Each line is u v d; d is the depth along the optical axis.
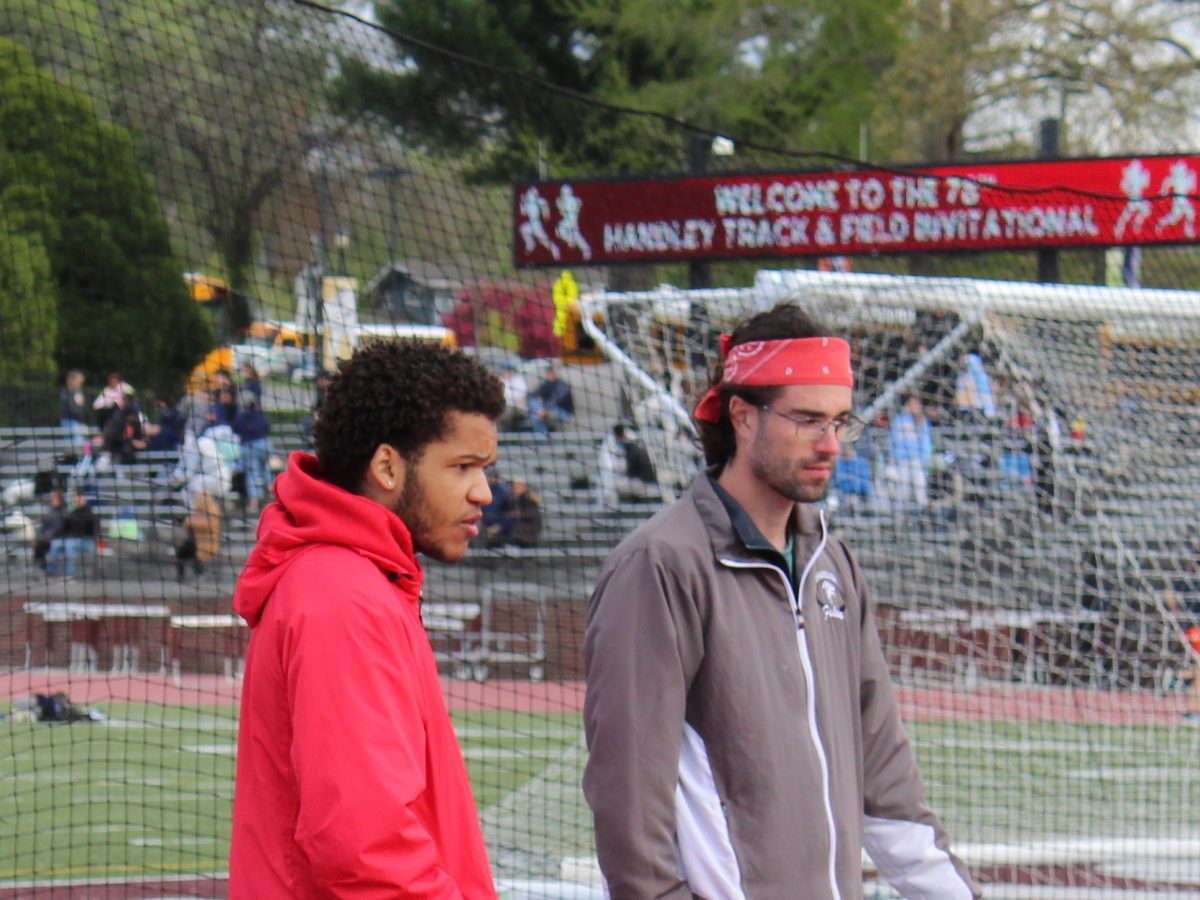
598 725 10.76
